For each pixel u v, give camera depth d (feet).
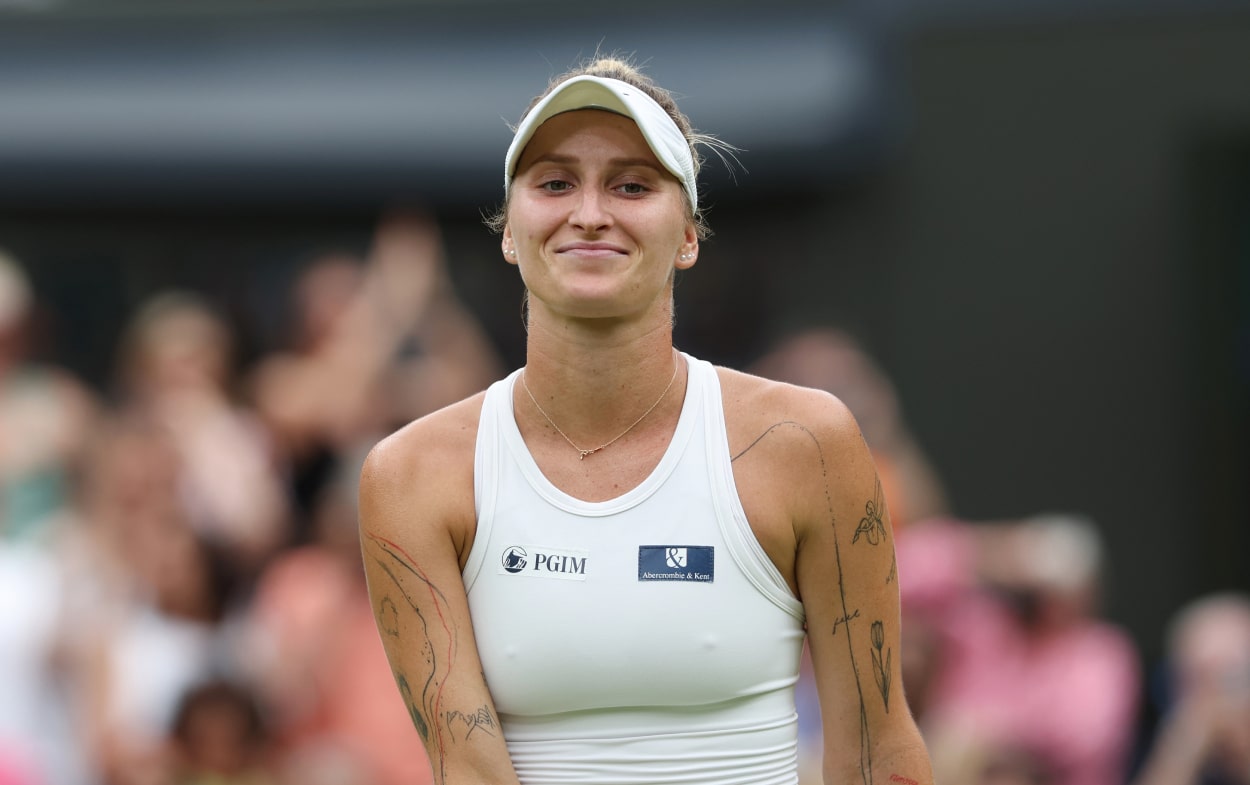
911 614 74.69
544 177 33.12
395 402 92.07
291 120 104.88
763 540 33.32
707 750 33.24
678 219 33.37
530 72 104.37
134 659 79.51
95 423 94.07
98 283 107.34
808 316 103.60
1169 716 82.89
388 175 104.42
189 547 82.84
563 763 33.35
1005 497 103.09
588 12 105.40
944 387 103.60
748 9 103.55
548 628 32.91
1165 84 101.45
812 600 34.35
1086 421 102.27
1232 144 100.83
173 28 107.55
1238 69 100.53
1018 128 103.19
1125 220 102.06
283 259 106.32
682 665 32.76
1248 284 100.83
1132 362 101.86
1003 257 103.24
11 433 90.63
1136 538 101.45
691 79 101.71
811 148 100.73
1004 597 77.92
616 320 33.22
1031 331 102.89
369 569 34.50
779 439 33.60
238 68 106.83
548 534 33.17
